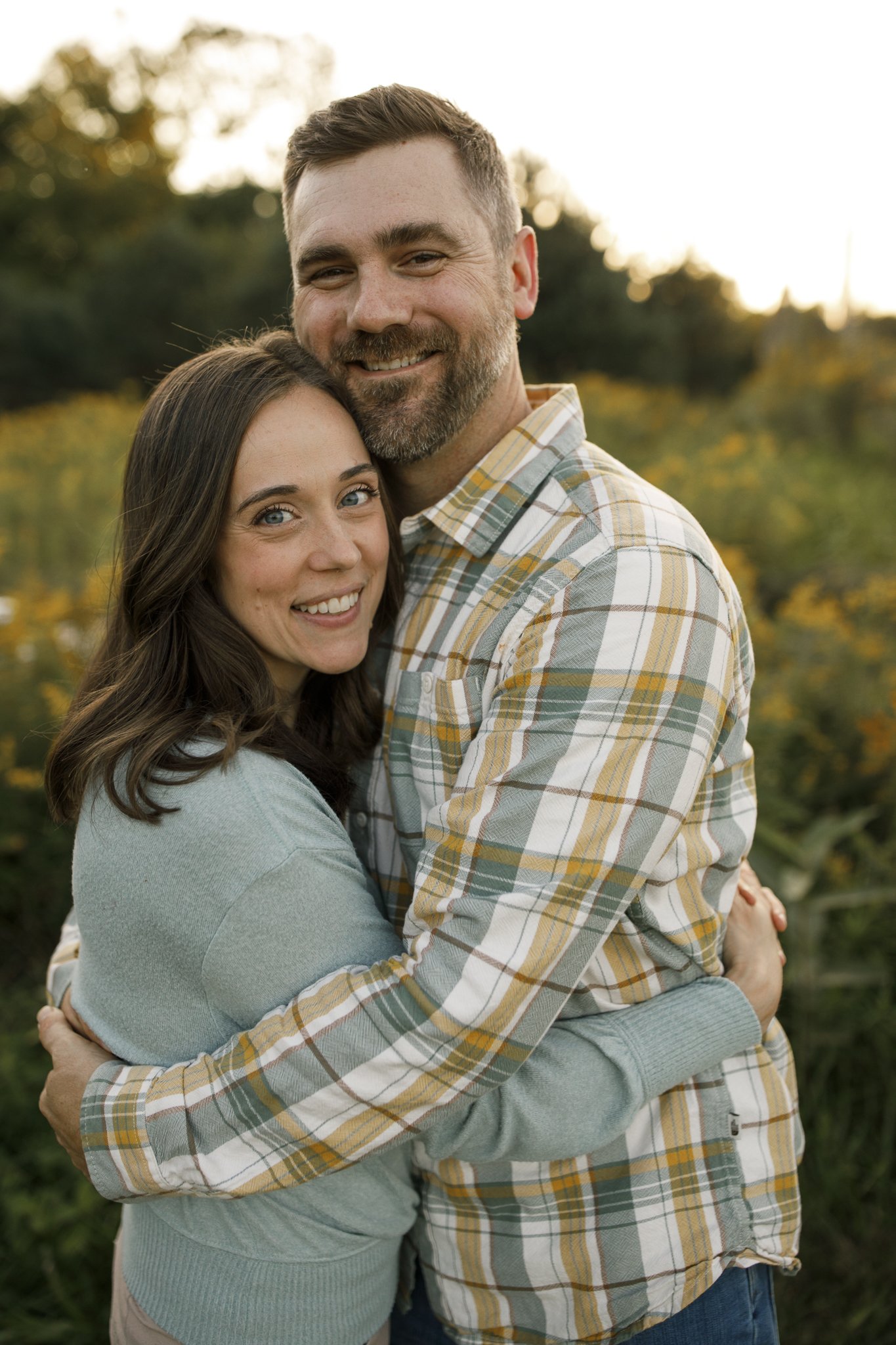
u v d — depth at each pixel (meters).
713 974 1.39
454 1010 1.13
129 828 1.24
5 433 11.42
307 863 1.21
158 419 1.39
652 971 1.33
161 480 1.37
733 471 7.44
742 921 1.49
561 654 1.22
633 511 1.30
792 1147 1.42
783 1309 2.09
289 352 1.43
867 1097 2.46
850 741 3.57
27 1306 2.17
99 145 26.61
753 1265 1.38
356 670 1.52
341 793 1.41
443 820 1.24
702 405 13.25
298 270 1.53
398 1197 1.36
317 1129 1.16
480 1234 1.35
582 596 1.24
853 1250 2.16
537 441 1.42
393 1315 1.54
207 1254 1.29
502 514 1.41
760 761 3.13
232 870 1.19
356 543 1.41
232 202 24.34
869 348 12.03
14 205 25.42
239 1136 1.17
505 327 1.53
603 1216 1.30
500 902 1.15
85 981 1.36
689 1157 1.33
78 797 1.38
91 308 19.36
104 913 1.26
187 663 1.38
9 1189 2.35
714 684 1.26
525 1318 1.35
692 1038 1.30
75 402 15.12
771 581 5.65
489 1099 1.22
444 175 1.45
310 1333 1.31
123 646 1.48
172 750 1.27
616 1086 1.25
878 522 6.69
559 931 1.15
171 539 1.36
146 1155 1.20
